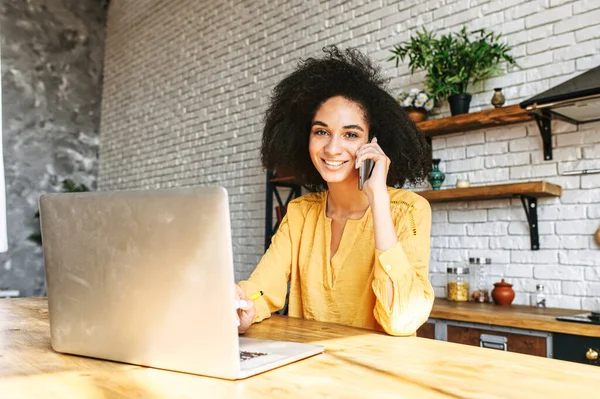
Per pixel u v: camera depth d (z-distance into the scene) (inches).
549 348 85.6
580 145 104.7
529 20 114.3
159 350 31.5
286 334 45.6
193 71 209.3
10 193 232.8
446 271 123.4
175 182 211.9
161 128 223.0
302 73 70.1
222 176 189.9
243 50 187.9
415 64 129.5
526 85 113.8
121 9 256.5
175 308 30.7
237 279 178.1
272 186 159.5
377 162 52.4
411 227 54.6
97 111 262.2
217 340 29.4
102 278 33.4
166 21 227.1
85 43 260.4
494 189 105.3
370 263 56.8
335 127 60.9
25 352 37.0
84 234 33.8
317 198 65.8
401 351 37.5
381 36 142.4
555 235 107.1
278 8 175.8
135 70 242.2
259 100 179.2
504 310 98.7
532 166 111.2
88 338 34.5
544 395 26.3
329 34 157.1
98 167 260.4
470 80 122.4
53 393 26.9
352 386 28.0
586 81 88.7
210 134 197.6
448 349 38.2
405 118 70.1
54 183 246.1
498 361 34.0
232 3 195.0
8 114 234.8
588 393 26.7
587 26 105.8
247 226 177.6
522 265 111.6
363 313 56.0
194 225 29.4
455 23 126.5
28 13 243.1
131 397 26.2
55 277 35.8
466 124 114.0
